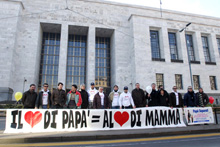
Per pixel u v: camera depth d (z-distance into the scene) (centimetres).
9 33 2416
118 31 3080
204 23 3578
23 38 2627
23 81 2508
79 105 912
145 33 3012
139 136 743
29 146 571
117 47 3011
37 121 771
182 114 982
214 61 3284
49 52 3028
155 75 2894
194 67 3119
